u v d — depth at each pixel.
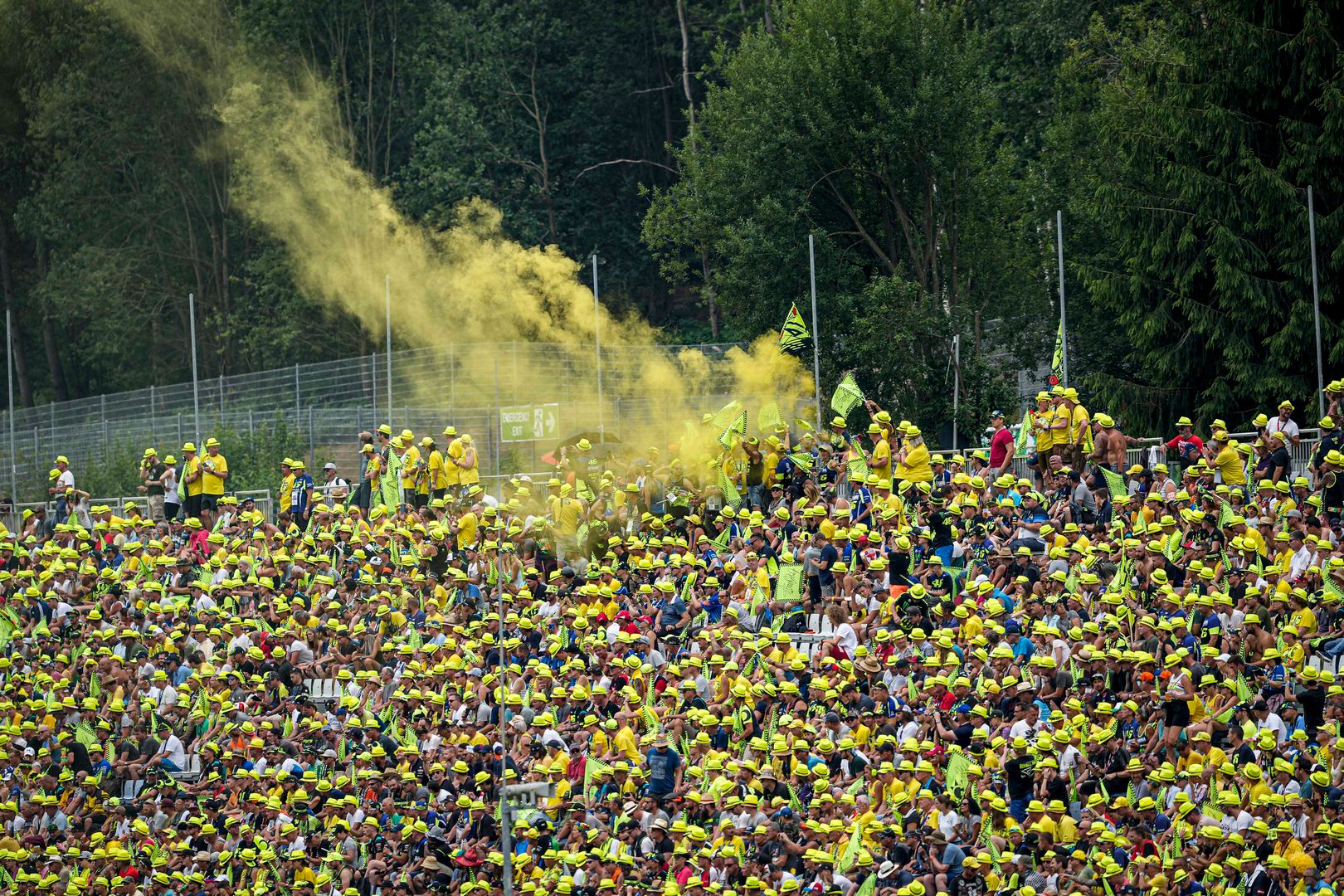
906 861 98.12
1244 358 160.25
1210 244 163.00
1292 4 162.38
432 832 119.69
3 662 162.12
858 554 126.25
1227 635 106.94
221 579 164.50
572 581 138.62
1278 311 158.88
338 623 144.88
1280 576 113.31
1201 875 92.88
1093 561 118.00
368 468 170.25
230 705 142.50
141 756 143.88
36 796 144.12
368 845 123.62
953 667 110.44
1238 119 161.50
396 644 141.62
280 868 127.75
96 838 137.50
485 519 147.25
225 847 133.88
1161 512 119.50
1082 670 108.12
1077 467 134.62
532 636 136.38
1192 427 165.75
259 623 150.88
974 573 124.69
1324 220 157.25
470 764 121.94
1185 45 167.38
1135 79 174.88
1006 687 106.44
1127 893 93.81
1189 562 115.12
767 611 129.25
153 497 184.00
